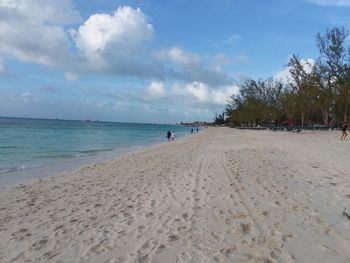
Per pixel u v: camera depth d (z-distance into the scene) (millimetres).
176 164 18891
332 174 12344
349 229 6633
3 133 62188
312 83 54469
